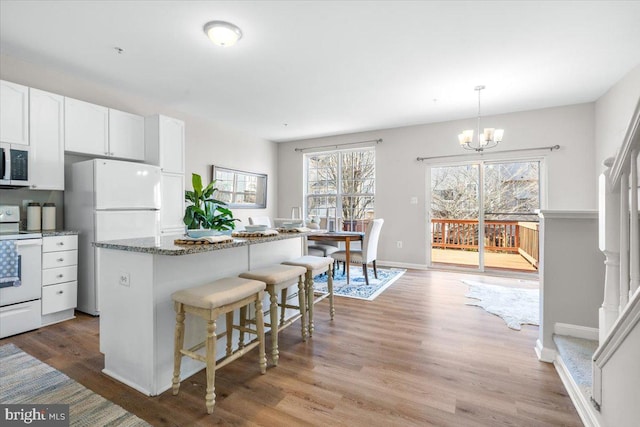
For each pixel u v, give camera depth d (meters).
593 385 1.43
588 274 2.06
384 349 2.32
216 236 2.10
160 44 2.82
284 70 3.35
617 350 1.23
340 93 4.01
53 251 2.86
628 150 1.29
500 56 3.04
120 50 2.93
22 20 2.45
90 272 3.09
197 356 1.67
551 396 1.73
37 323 2.73
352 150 6.08
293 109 4.65
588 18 2.42
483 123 4.96
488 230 5.71
